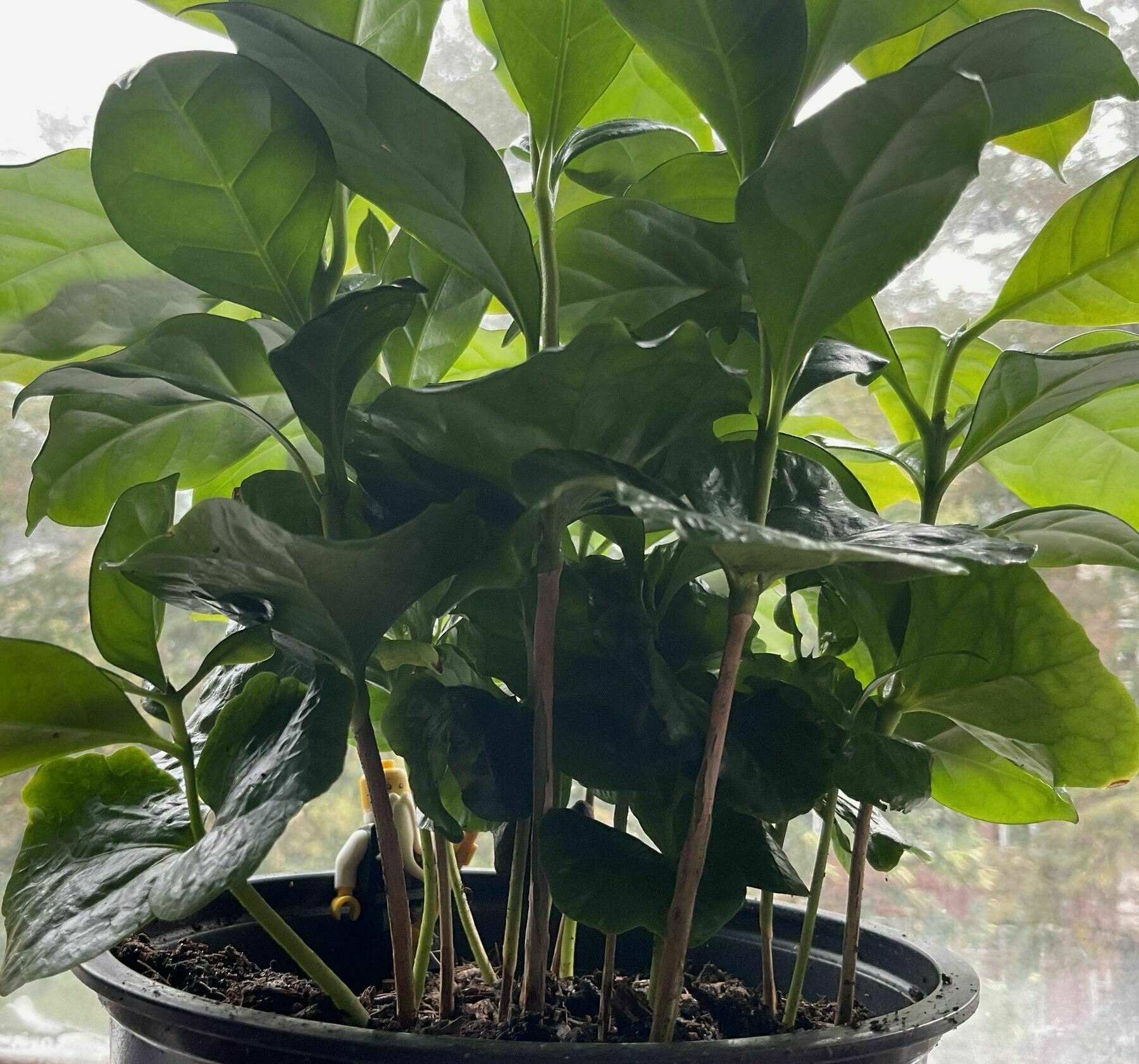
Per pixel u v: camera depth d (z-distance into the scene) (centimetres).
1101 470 71
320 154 44
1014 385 51
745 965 69
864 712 56
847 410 105
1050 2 63
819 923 70
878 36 46
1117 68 46
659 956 55
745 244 40
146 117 41
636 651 50
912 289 105
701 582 62
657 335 52
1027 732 56
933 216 37
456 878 64
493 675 55
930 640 55
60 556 102
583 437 41
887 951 65
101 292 57
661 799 48
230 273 47
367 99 41
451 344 60
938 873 102
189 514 36
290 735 43
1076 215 56
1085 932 98
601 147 66
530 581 51
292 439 67
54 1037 100
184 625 104
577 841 45
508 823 56
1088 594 99
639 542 53
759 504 44
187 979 58
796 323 42
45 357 58
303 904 71
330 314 39
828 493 49
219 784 46
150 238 46
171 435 60
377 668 53
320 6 51
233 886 46
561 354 36
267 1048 41
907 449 74
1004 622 53
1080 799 99
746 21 41
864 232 38
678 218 54
